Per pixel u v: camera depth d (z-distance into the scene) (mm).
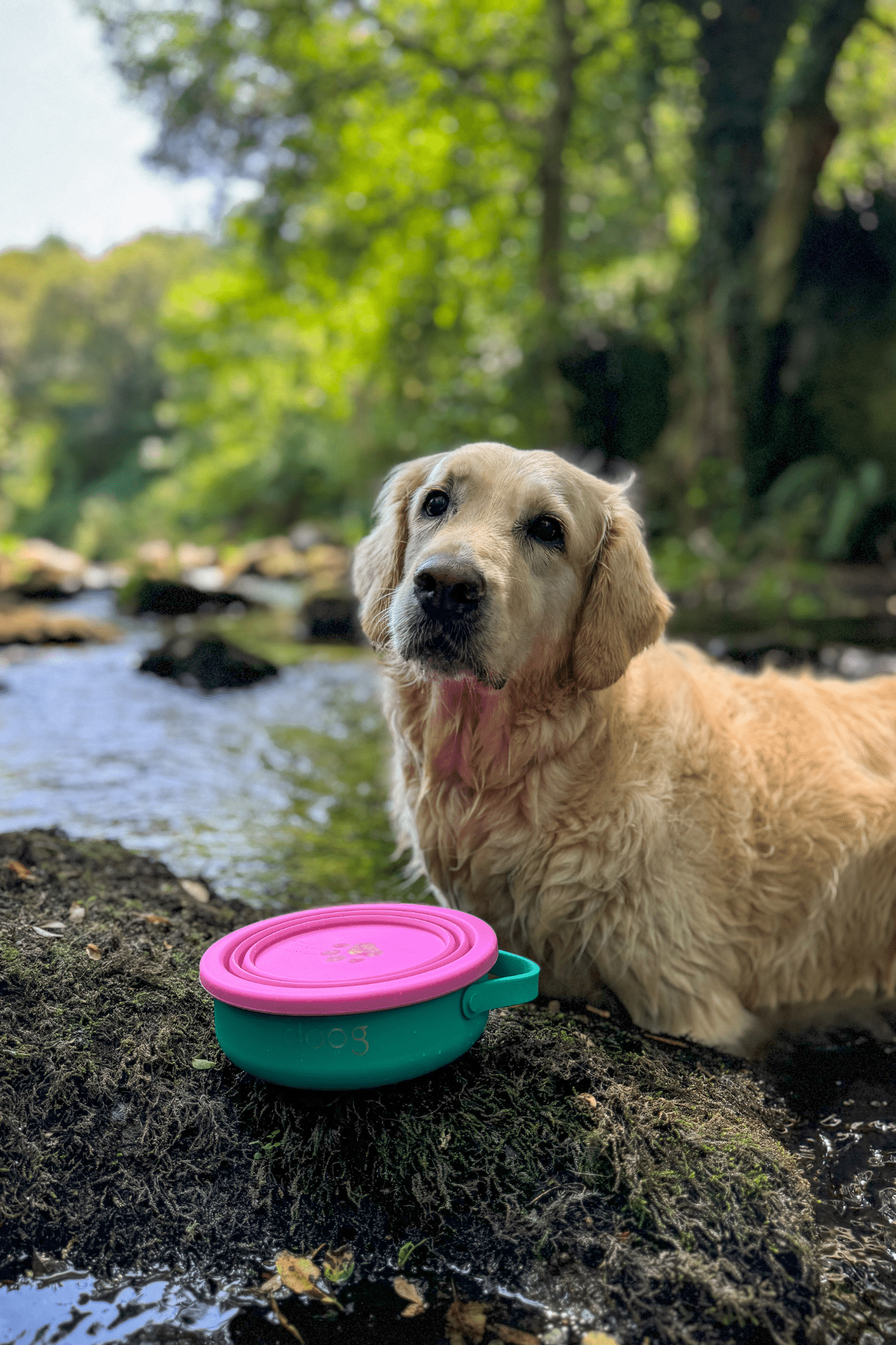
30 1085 730
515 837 899
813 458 5305
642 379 6055
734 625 3387
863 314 5340
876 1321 648
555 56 5430
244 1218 682
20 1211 677
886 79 5664
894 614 3623
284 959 747
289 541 7719
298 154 5344
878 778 1019
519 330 6188
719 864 928
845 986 1005
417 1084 746
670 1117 750
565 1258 667
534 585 887
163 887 1062
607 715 910
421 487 956
